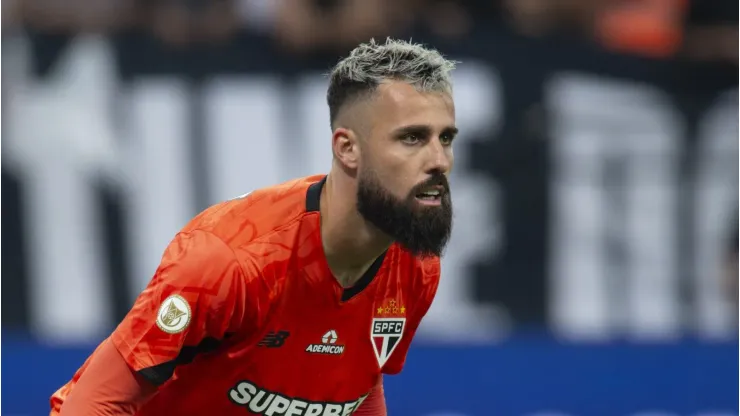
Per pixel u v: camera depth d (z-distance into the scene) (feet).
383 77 32.68
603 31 69.46
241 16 69.05
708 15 69.82
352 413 40.29
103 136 67.97
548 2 69.36
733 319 69.00
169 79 68.18
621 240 69.00
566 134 68.90
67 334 67.97
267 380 35.32
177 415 36.42
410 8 69.77
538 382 69.10
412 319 38.75
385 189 32.63
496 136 68.69
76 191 67.92
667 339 69.00
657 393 68.95
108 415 33.22
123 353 33.17
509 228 68.80
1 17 67.46
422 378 69.05
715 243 68.85
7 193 67.67
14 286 67.67
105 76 68.03
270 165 68.54
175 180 68.23
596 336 69.15
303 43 68.74
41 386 67.31
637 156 69.05
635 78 69.21
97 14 67.92
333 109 34.22
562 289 69.10
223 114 68.49
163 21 68.28
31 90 67.72
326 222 34.09
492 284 69.05
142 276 68.28
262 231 33.63
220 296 32.68
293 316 34.24
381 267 35.63
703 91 69.36
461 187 68.80
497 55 69.00
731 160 69.15
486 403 69.00
